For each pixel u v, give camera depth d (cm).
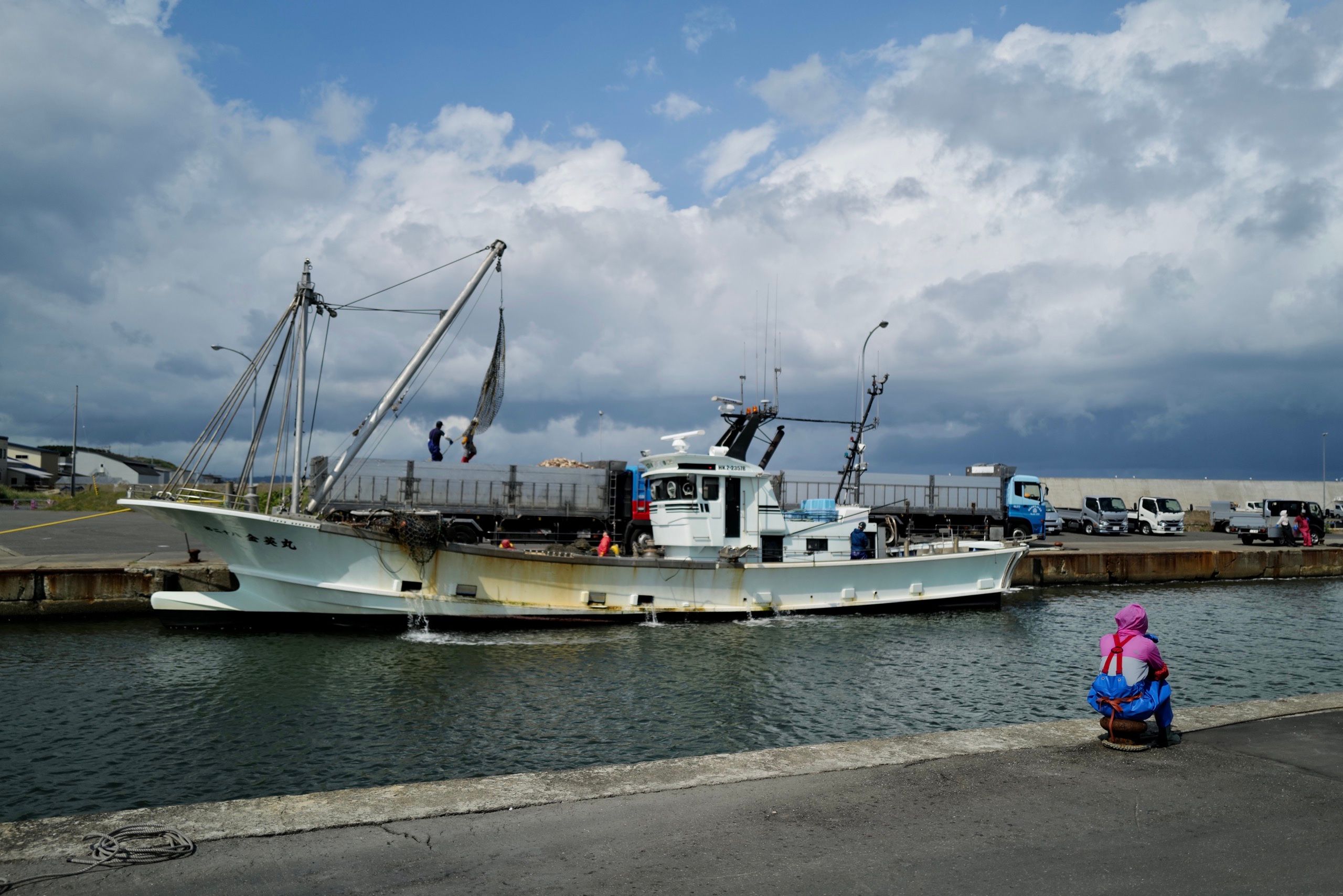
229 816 525
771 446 2453
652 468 2220
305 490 2111
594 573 1942
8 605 1986
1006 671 1634
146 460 10838
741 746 1132
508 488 2698
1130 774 625
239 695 1363
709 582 2041
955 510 3397
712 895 432
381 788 577
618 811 546
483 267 2238
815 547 2238
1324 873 464
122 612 2036
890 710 1334
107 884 436
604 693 1392
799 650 1750
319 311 1944
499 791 575
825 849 490
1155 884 449
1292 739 716
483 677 1485
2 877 441
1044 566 3238
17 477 8081
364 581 1797
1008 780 612
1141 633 712
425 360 2191
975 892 437
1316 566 3650
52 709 1284
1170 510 5016
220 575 2048
